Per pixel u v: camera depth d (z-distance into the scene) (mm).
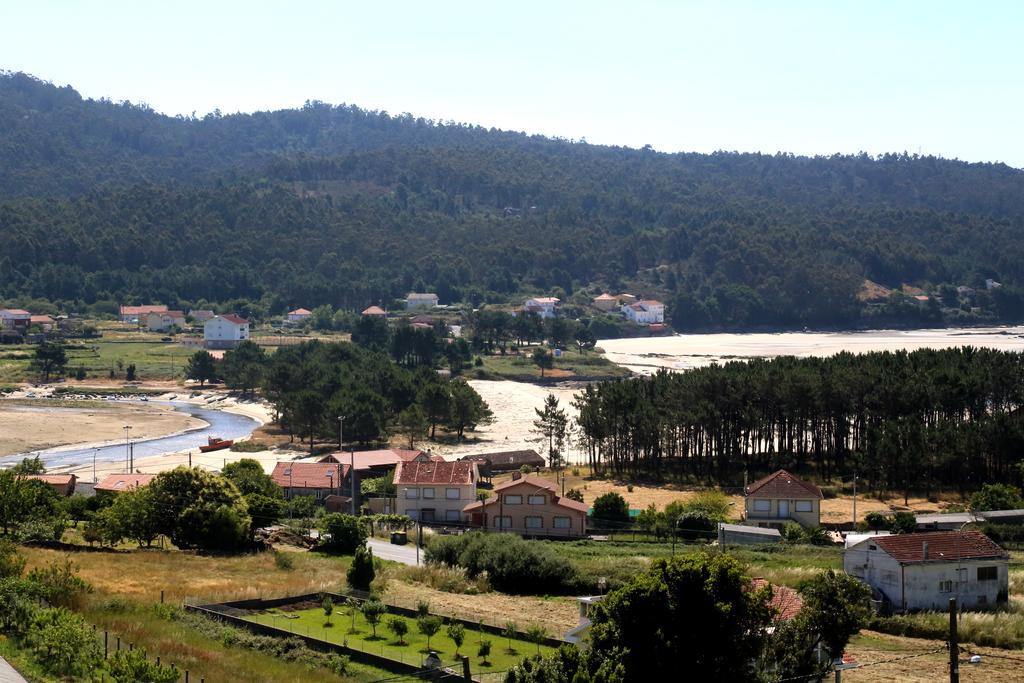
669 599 48906
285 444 172625
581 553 95312
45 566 73688
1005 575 76188
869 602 72125
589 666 48188
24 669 47031
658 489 132625
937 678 58156
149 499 91938
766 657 52031
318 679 54219
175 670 48969
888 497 124250
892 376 141500
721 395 142000
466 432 187125
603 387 157500
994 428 126125
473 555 87438
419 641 63969
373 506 119000
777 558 91438
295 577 79812
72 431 187875
